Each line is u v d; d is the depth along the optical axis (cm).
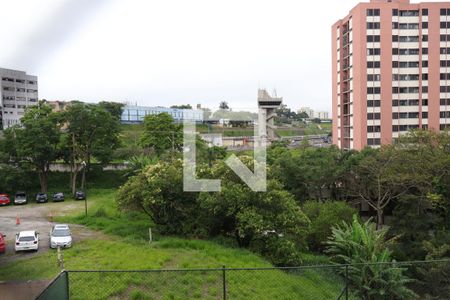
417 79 7012
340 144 7706
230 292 1692
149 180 2816
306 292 1872
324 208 3397
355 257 2141
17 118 9719
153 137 6344
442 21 6962
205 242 2558
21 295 1077
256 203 2586
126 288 1636
